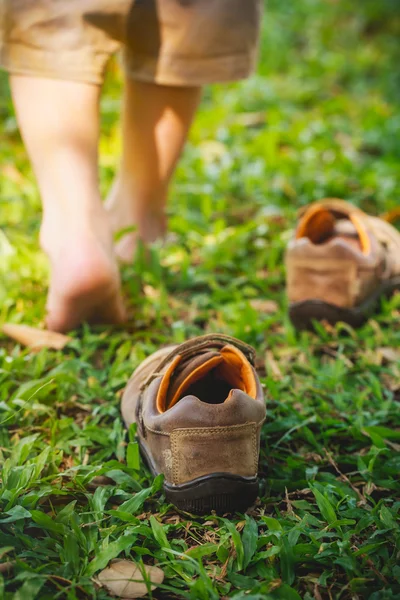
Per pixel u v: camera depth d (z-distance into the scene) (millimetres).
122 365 927
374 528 741
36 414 852
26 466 756
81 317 958
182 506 735
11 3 889
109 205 1104
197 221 1241
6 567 669
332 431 838
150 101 1018
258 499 766
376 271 1031
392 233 1096
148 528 713
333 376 932
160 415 735
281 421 845
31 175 1324
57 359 939
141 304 1053
